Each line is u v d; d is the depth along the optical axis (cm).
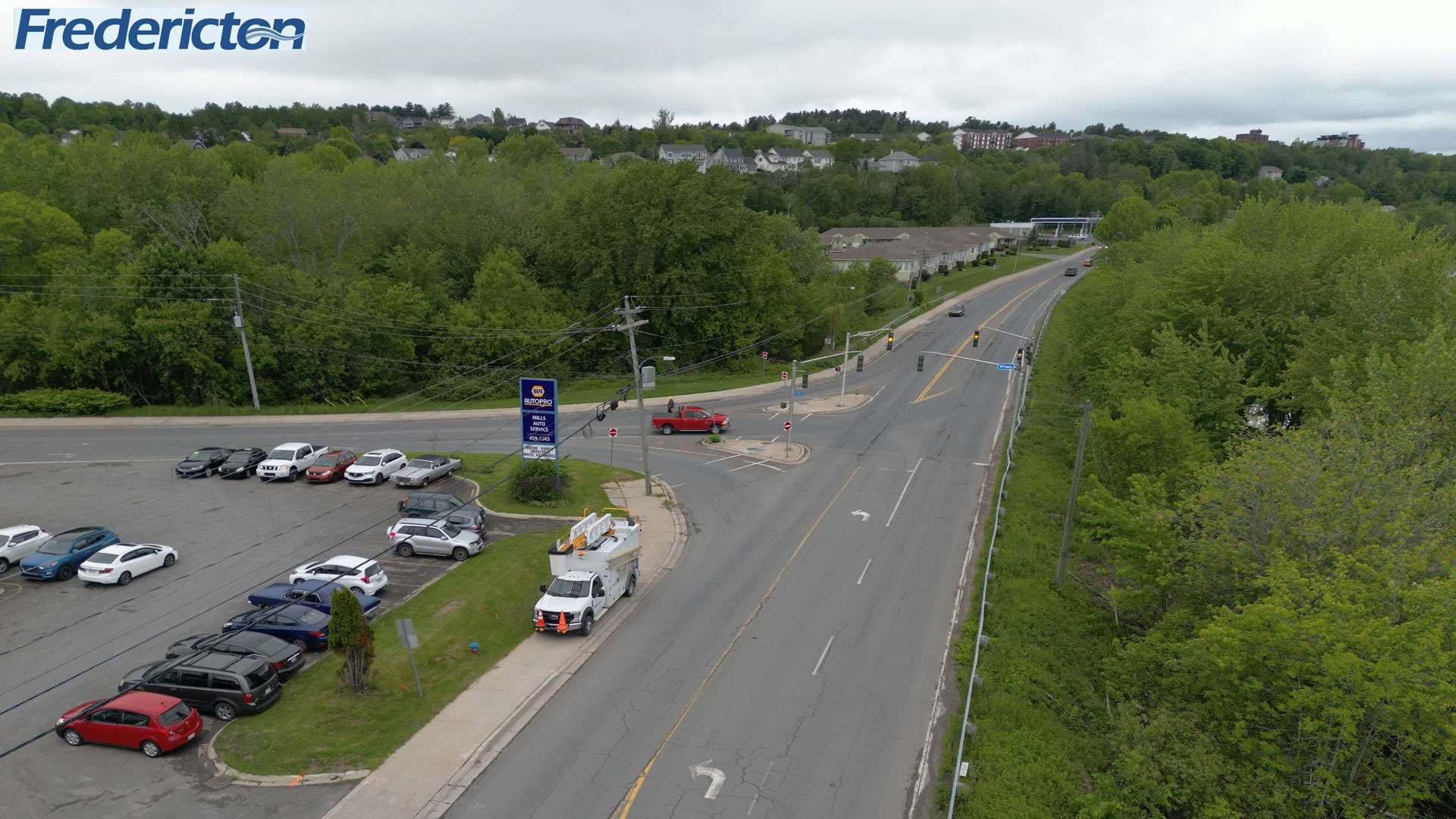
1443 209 14825
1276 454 2516
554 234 8150
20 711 2061
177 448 4734
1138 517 2773
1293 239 5181
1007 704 2225
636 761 1942
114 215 7238
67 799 1734
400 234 7906
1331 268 4462
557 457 3962
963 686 2330
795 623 2714
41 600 2730
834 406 6228
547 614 2556
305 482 4175
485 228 8031
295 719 2062
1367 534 2189
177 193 7231
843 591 2980
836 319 8900
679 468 4634
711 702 2212
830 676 2369
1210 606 2384
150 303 5631
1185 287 4812
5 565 2958
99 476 4181
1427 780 1862
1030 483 4278
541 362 7050
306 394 6178
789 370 7769
